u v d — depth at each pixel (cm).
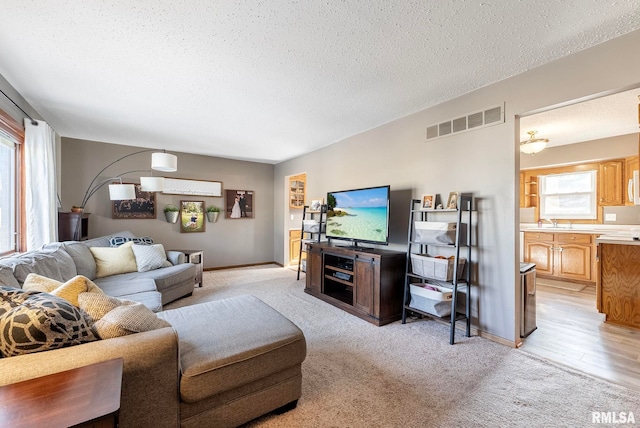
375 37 187
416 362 215
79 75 238
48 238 305
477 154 266
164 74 237
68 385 86
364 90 267
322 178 482
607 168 440
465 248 276
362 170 396
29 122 290
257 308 205
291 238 610
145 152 496
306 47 199
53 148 336
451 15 166
